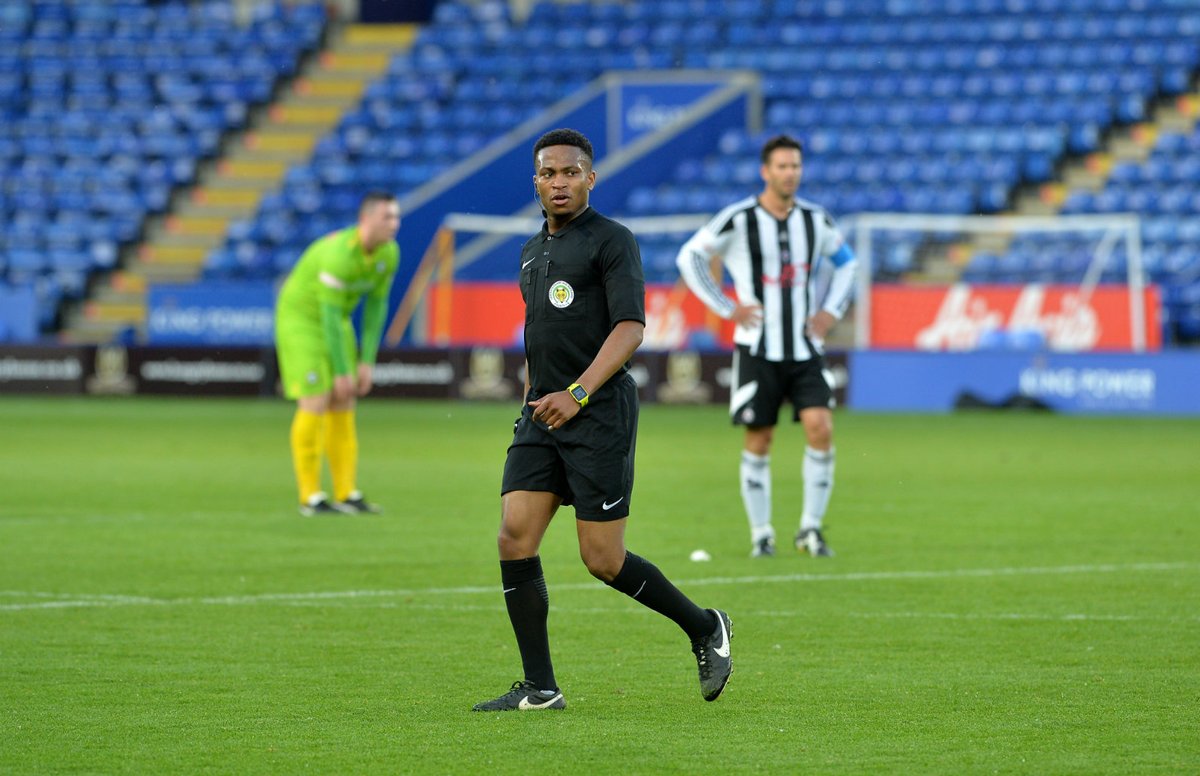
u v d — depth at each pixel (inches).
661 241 4488.2
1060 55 4840.1
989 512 1844.2
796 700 888.3
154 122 5098.4
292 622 1135.6
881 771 733.9
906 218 4128.9
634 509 1877.5
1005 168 4473.4
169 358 4062.5
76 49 5403.5
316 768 737.6
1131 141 4589.1
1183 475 2283.5
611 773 729.6
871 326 3897.6
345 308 1803.6
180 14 5561.0
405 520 1761.8
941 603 1222.9
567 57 5172.2
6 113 5177.2
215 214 4859.7
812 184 4542.3
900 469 2374.5
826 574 1373.0
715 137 4707.2
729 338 4020.7
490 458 2566.4
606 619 1159.6
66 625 1120.8
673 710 863.7
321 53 5369.1
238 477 2235.5
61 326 4574.3
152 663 987.9
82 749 772.6
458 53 5300.2
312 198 4758.9
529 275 868.6
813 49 5027.1
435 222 4284.0
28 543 1555.1
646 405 3880.4
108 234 4731.8
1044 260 4180.6
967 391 3720.5
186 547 1531.7
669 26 5236.2
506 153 4429.1
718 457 2586.1
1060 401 3671.3
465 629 1109.7
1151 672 964.6
